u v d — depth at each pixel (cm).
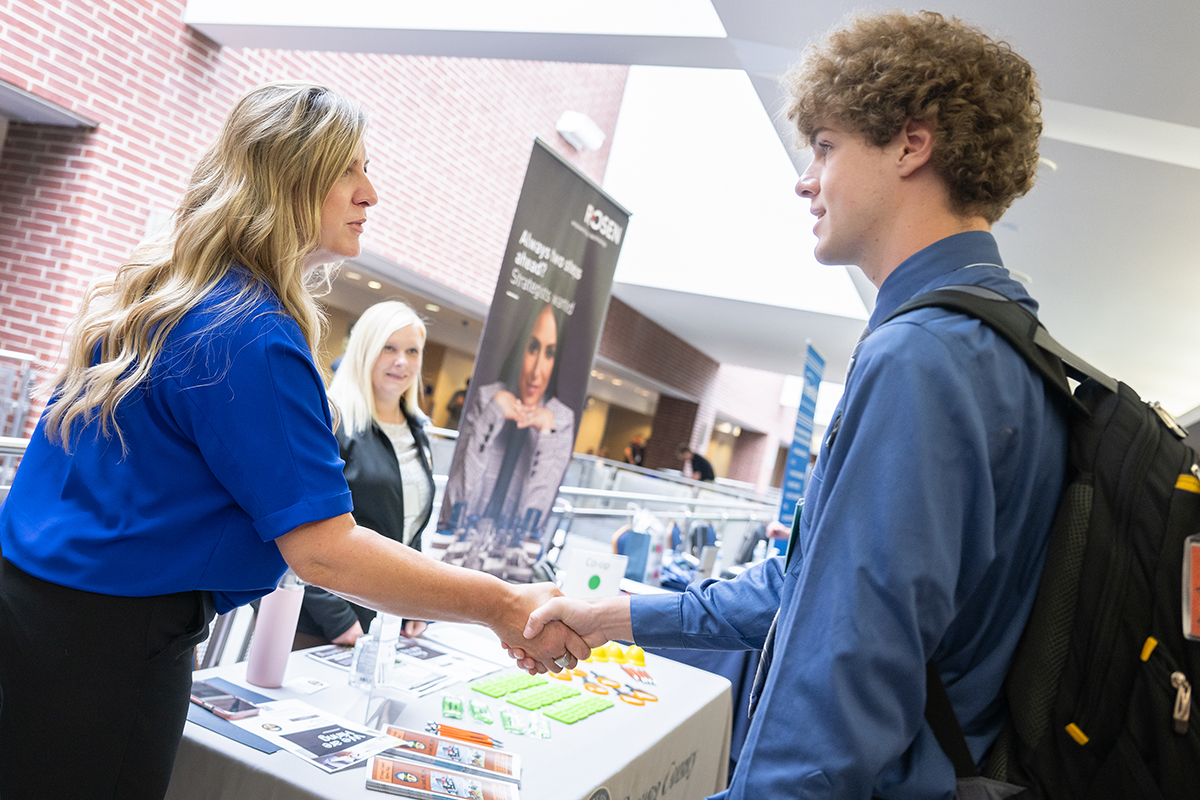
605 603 127
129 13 510
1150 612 75
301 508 98
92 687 96
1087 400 87
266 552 104
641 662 205
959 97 86
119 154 520
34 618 94
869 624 68
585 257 301
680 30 311
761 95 332
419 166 742
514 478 289
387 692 152
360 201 119
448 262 800
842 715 67
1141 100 246
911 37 90
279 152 108
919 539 70
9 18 453
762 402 1892
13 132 522
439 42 403
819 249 98
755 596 121
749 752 71
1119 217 359
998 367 77
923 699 69
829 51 96
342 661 170
